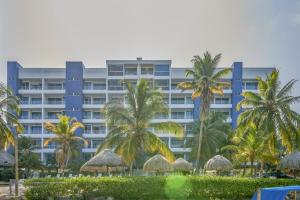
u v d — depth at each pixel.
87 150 87.19
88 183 30.67
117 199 31.00
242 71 91.31
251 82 93.06
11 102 43.44
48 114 90.88
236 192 31.94
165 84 89.44
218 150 68.00
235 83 90.12
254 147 42.41
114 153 40.12
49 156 87.69
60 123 68.50
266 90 44.12
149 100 41.72
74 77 90.12
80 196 30.52
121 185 30.97
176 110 90.25
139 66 89.44
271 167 56.00
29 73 91.62
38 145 87.62
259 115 43.91
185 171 51.03
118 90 88.81
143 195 31.17
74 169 75.50
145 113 41.06
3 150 49.06
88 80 92.25
